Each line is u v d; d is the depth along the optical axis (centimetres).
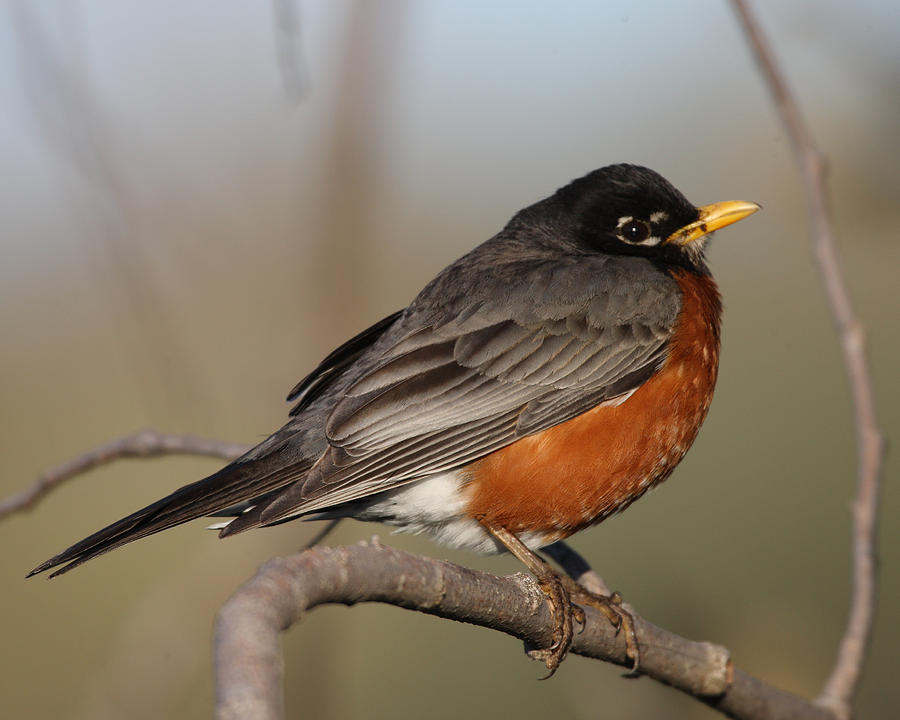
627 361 935
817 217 737
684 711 920
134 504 1788
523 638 749
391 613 1435
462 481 892
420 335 927
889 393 1520
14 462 1870
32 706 1551
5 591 1670
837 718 772
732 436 1544
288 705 965
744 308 1708
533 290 953
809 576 1397
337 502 833
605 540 1446
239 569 911
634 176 1045
